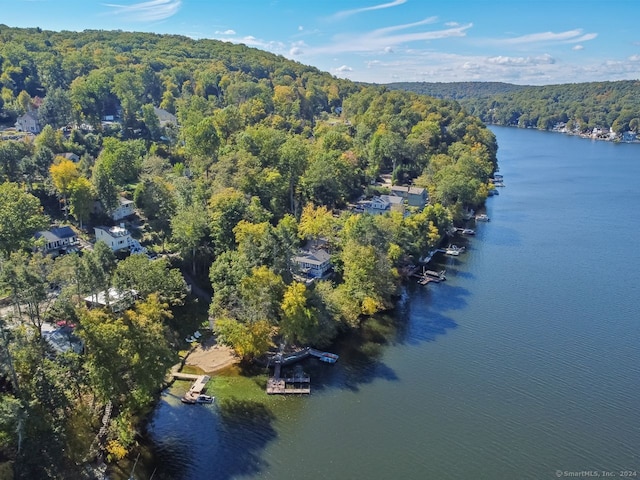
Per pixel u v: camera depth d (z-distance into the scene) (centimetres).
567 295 12500
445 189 18088
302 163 15912
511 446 7544
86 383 6719
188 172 16962
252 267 10019
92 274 8350
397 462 7181
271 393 8562
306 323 9550
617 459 7356
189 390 8550
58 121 18825
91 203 12719
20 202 11119
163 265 10119
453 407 8362
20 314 7312
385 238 12400
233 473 6900
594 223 18638
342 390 8738
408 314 11475
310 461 7156
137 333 7206
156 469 6894
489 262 14638
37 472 5659
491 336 10569
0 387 6266
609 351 10050
